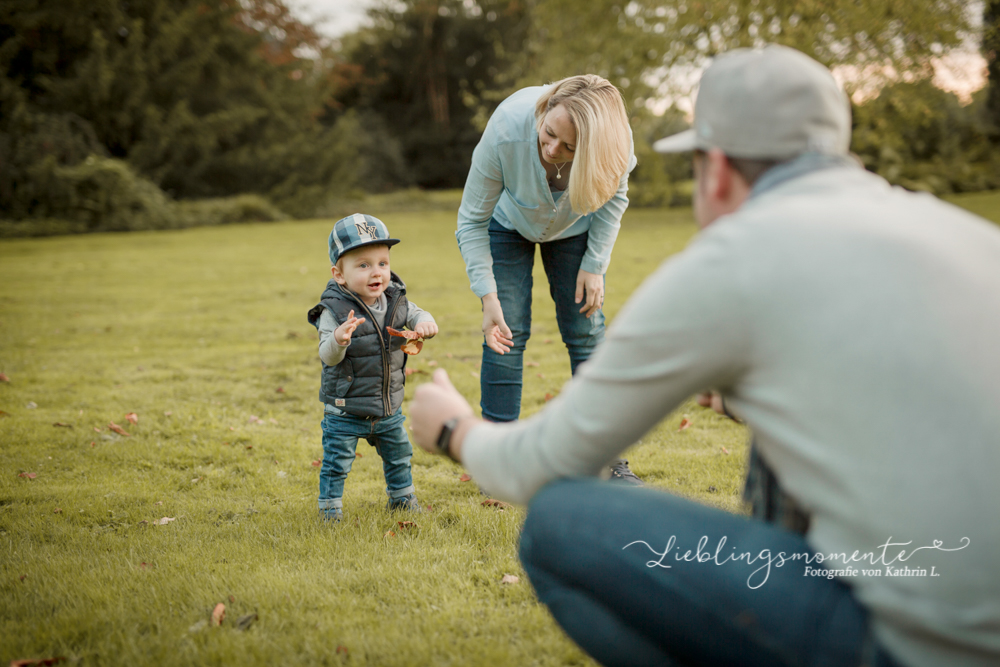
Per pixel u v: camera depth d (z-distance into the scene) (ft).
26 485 10.60
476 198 9.75
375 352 9.22
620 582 3.78
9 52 76.38
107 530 9.07
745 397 3.56
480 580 7.22
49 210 71.31
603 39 63.21
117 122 82.28
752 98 3.79
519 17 131.23
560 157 8.78
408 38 139.44
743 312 3.36
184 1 89.10
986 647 3.05
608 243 10.00
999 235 3.49
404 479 9.62
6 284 34.35
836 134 3.86
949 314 3.09
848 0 44.83
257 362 18.71
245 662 5.72
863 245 3.22
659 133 67.77
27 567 7.64
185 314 25.95
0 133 71.46
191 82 87.40
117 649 5.96
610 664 4.06
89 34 80.74
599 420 3.82
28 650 5.95
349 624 6.29
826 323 3.19
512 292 10.12
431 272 35.42
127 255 48.49
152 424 13.56
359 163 107.86
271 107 95.61
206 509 9.72
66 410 14.51
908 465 3.05
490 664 5.66
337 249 9.20
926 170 80.43
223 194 91.97
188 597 6.84
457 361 17.83
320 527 8.78
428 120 145.48
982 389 3.03
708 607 3.55
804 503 3.45
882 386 3.09
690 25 55.62
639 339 3.62
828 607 3.36
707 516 3.82
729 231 3.49
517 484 4.25
